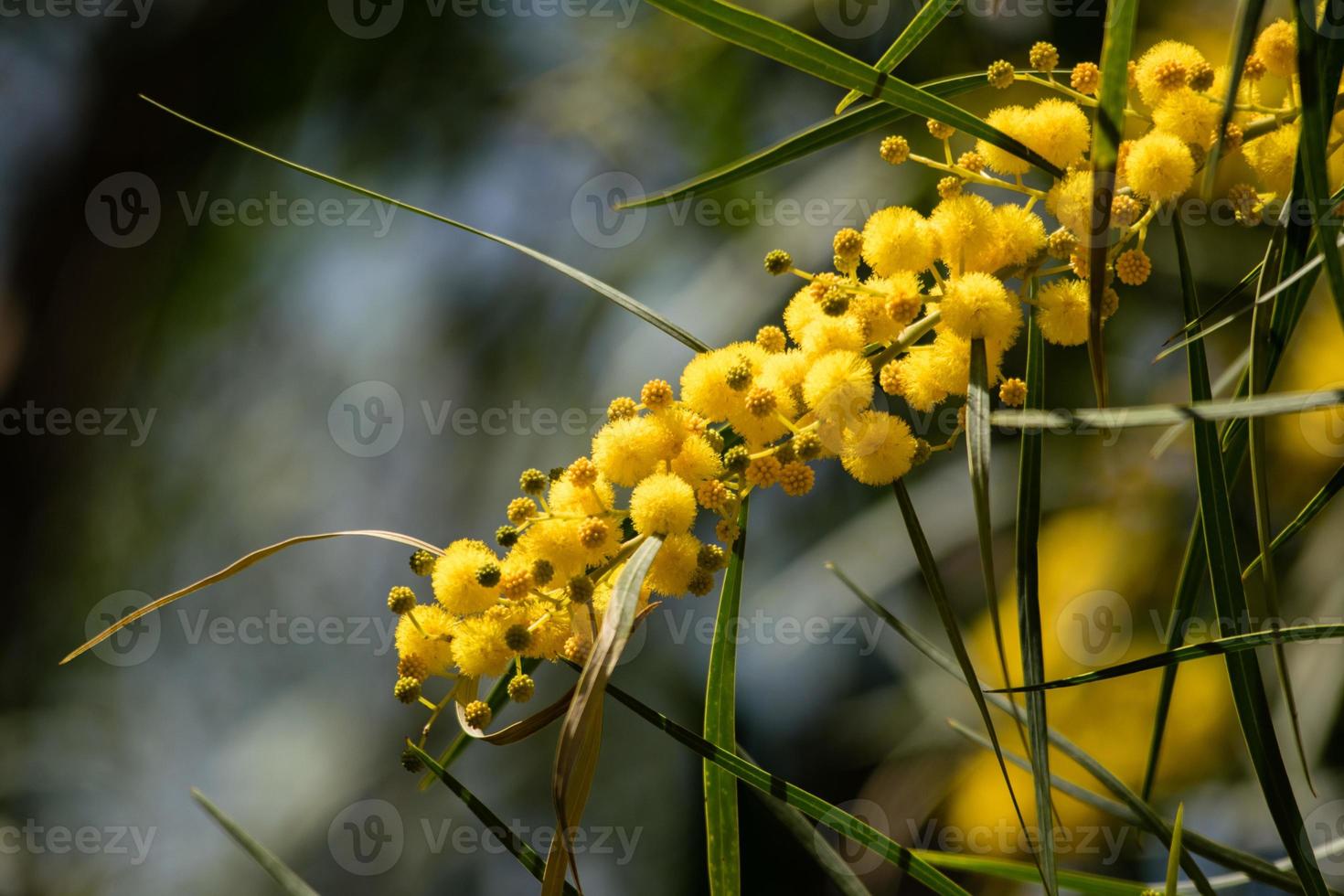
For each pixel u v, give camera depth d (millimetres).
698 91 1415
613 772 1462
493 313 1478
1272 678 980
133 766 1607
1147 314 1141
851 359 645
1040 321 651
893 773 1297
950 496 1306
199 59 1589
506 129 1499
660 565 649
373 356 1550
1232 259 1098
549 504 658
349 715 1592
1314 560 991
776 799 657
